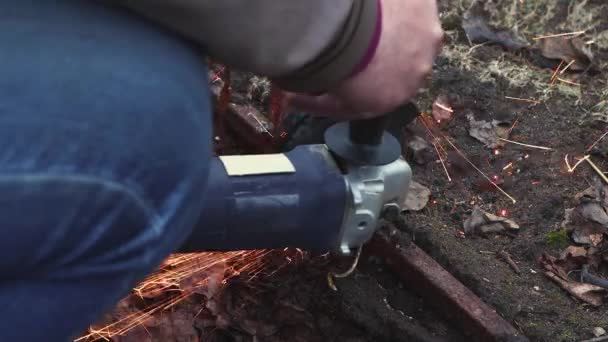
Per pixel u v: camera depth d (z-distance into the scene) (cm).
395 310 186
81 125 89
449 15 256
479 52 247
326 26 101
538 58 247
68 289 95
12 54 89
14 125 86
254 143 218
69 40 92
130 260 97
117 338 174
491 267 189
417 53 116
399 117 169
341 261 195
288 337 182
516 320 178
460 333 180
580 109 231
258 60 102
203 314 182
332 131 164
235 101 228
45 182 87
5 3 93
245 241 158
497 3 261
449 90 233
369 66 113
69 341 102
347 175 160
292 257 194
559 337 175
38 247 89
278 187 156
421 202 203
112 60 93
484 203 207
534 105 231
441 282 181
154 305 183
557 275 188
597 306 182
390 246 189
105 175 90
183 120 97
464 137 223
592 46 252
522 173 214
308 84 111
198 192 103
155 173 95
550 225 201
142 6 94
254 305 186
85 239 92
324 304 187
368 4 107
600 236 195
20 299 93
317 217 160
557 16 262
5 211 86
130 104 92
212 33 98
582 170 214
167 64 97
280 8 98
